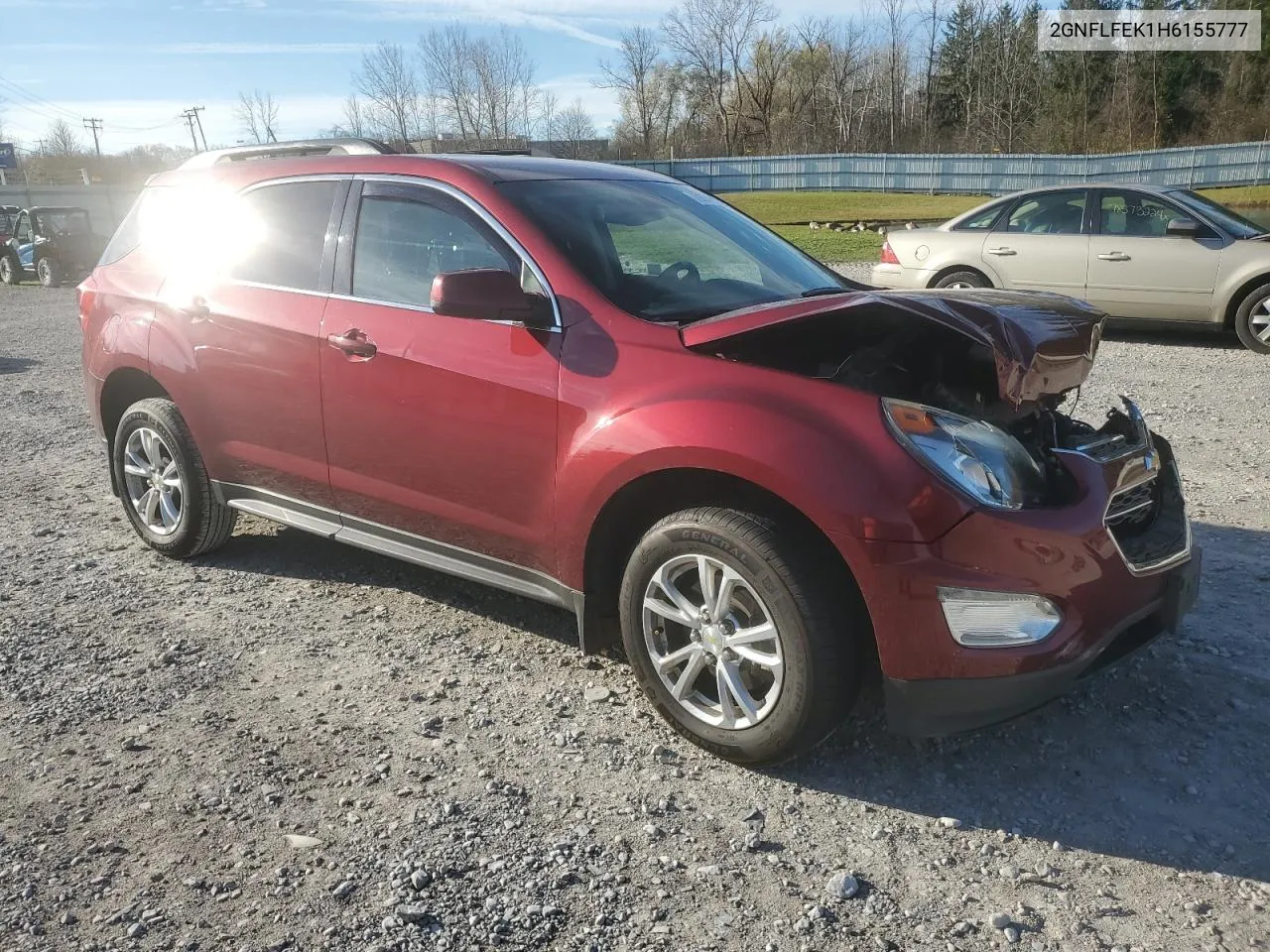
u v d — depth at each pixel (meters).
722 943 2.35
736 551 2.88
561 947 2.34
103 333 4.83
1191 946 2.31
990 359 3.09
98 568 4.80
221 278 4.34
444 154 4.09
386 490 3.81
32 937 2.37
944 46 68.75
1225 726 3.21
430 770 3.06
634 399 3.06
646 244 3.70
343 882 2.56
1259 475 5.70
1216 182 34.41
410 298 3.71
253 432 4.25
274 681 3.63
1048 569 2.71
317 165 4.16
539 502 3.34
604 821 2.80
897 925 2.40
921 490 2.67
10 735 3.28
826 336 3.06
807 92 70.56
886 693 2.81
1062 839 2.71
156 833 2.76
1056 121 54.72
